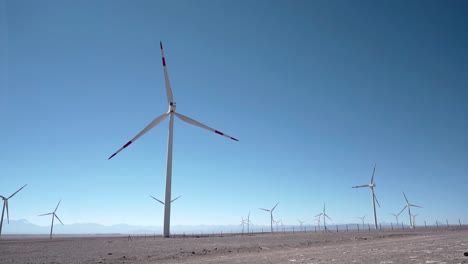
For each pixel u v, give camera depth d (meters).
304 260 19.19
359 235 63.75
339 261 17.81
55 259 26.31
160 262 22.59
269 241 46.50
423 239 41.09
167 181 72.81
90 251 34.12
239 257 23.86
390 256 19.61
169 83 76.81
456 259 16.81
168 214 71.38
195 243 44.88
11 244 54.72
